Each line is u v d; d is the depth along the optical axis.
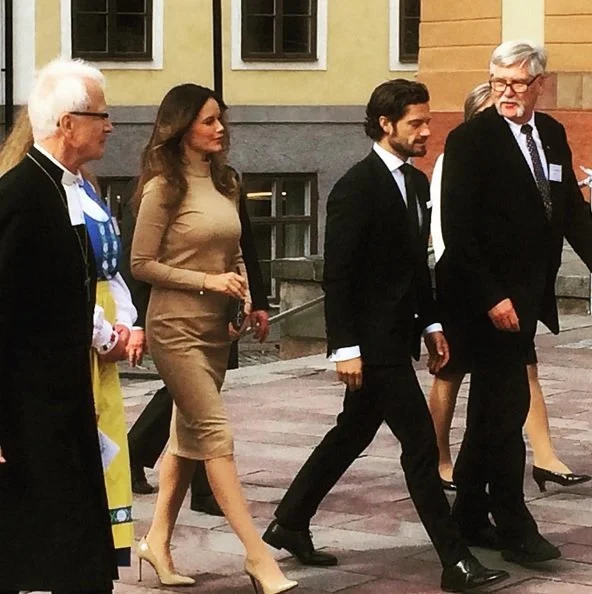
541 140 6.14
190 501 7.27
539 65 6.05
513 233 6.04
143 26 24.88
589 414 9.56
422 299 5.98
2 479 4.68
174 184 5.77
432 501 5.84
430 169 19.22
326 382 11.08
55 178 4.73
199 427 5.80
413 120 5.80
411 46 25.58
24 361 4.67
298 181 25.38
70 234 4.72
